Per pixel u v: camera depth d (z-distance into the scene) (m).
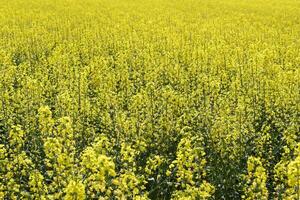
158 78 18.42
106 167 7.49
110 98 14.35
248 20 37.44
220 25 33.47
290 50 22.16
